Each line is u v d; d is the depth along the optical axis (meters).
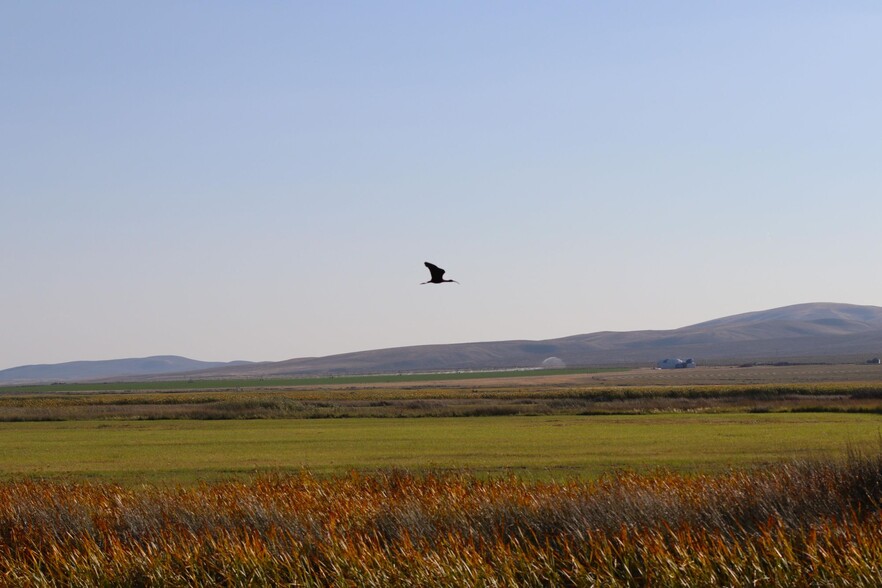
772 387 107.06
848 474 21.20
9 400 128.25
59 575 20.14
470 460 41.94
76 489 27.14
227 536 20.69
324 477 35.44
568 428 61.34
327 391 165.00
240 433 63.50
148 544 20.70
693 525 19.83
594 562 18.69
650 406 82.94
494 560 18.78
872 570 16.91
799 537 18.69
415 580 18.33
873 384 111.56
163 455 48.50
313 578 19.23
